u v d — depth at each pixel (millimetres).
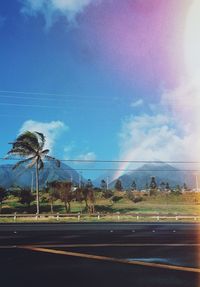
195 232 25859
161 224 36750
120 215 51844
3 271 11922
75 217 49719
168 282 10469
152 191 95625
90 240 20062
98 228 29812
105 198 83562
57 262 13438
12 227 31500
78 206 71125
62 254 15141
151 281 10586
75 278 10953
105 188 95188
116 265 12867
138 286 10039
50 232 25375
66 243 18672
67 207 68438
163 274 11477
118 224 36312
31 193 70875
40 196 71438
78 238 21078
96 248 16875
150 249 16609
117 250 16281
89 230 27359
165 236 22438
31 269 12234
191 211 71625
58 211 65625
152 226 33125
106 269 12211
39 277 11094
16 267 12562
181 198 89812
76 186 72250
